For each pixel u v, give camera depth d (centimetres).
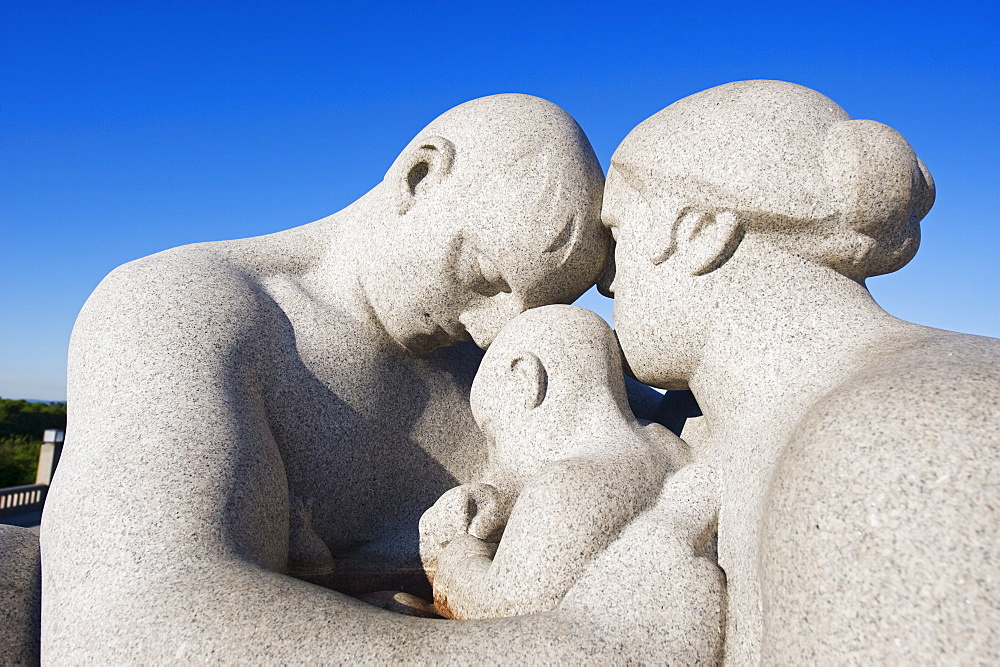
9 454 1845
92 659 189
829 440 172
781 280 247
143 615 192
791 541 170
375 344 340
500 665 182
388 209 324
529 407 279
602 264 312
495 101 319
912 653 143
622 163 279
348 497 329
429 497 357
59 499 232
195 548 210
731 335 249
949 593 142
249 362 289
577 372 281
